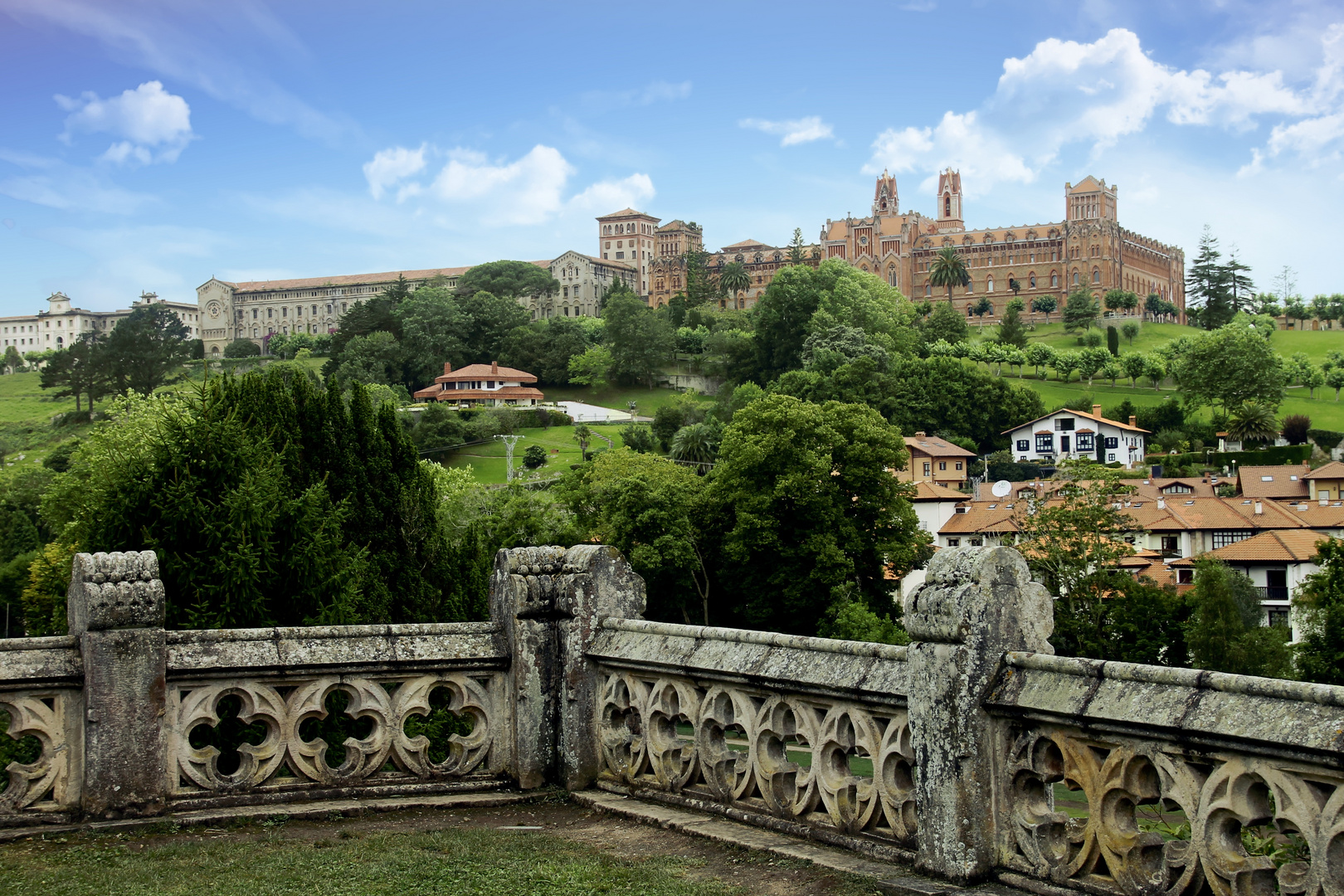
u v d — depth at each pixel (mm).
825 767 5738
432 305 198125
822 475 55688
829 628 53031
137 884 5309
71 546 25578
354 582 15398
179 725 6508
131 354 167375
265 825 6449
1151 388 168500
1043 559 55344
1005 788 4992
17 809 6094
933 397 137375
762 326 176500
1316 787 3881
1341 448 134625
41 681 6125
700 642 6605
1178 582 70875
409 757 7156
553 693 7445
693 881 5340
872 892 4961
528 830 6441
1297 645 42875
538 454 125812
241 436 15242
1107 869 4789
